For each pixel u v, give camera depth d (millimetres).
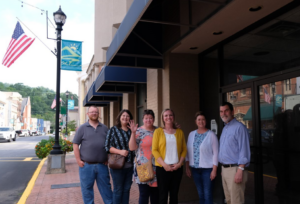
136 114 10688
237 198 3814
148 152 4125
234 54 5078
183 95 6027
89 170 4586
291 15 3879
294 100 3822
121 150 4359
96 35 12406
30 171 10492
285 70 3945
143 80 8219
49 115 131375
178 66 6062
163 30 6164
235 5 3707
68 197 6219
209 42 5289
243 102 4836
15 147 23172
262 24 4398
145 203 4129
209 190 4156
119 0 9758
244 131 3867
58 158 9359
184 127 5941
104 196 4652
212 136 4246
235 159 3873
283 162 3967
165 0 5316
